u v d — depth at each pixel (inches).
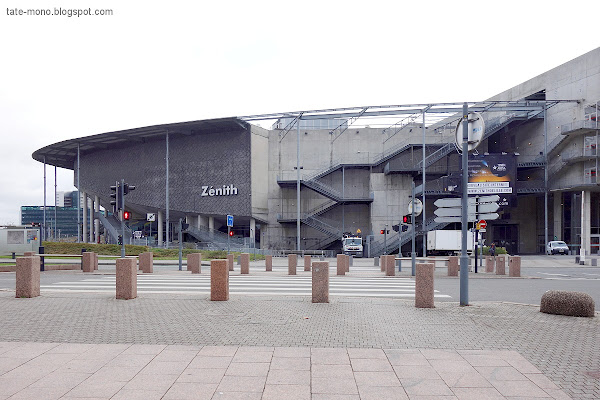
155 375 193.2
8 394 170.6
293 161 1983.3
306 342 249.0
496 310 352.8
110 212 2566.4
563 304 332.2
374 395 171.2
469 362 213.8
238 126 1891.0
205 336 261.7
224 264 399.2
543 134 1813.5
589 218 1686.8
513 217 2009.1
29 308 352.2
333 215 1959.9
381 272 838.5
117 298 402.0
